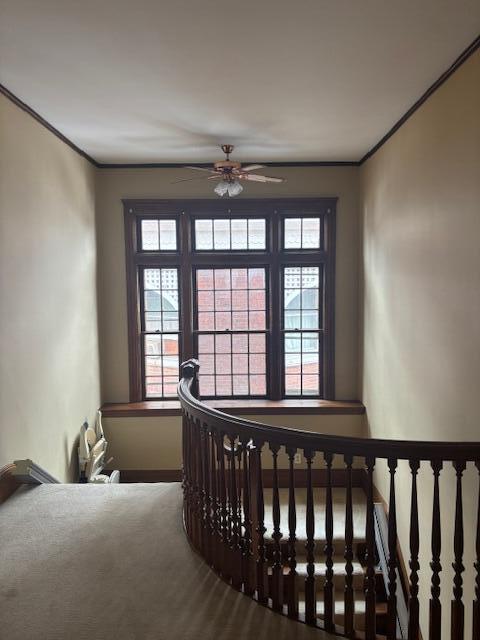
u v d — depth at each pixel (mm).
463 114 3543
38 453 4555
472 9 2932
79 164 5875
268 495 6266
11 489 3982
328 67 3715
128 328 6820
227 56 3523
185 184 6703
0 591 2717
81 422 5824
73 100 4305
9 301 4004
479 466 2254
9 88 4016
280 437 2443
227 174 5461
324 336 6910
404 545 4871
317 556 5352
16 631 2402
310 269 6953
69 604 2604
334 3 2861
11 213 4078
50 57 3508
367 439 2303
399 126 4953
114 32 3172
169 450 6621
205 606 2582
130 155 6207
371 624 2338
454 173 3701
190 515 3223
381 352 5703
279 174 6695
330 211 6719
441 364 3979
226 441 5547
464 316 3561
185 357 6910
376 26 3129
